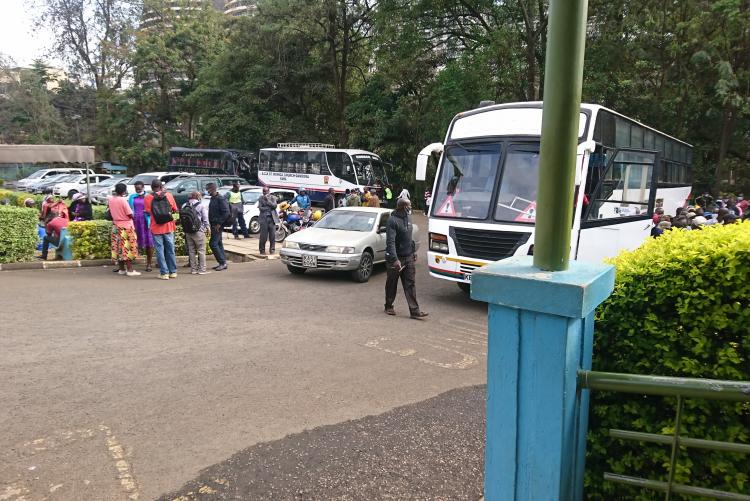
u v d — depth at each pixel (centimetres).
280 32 3005
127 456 359
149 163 4175
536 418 195
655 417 226
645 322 227
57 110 4747
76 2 4325
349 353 598
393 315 795
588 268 199
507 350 198
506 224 788
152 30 4266
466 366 567
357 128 3053
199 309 788
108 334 641
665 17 1950
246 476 336
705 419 215
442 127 2488
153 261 1220
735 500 193
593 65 2094
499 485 207
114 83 4547
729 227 235
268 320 737
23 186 3231
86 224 1179
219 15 4316
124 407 436
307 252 1055
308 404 452
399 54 2583
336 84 3181
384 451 370
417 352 611
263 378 511
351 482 330
